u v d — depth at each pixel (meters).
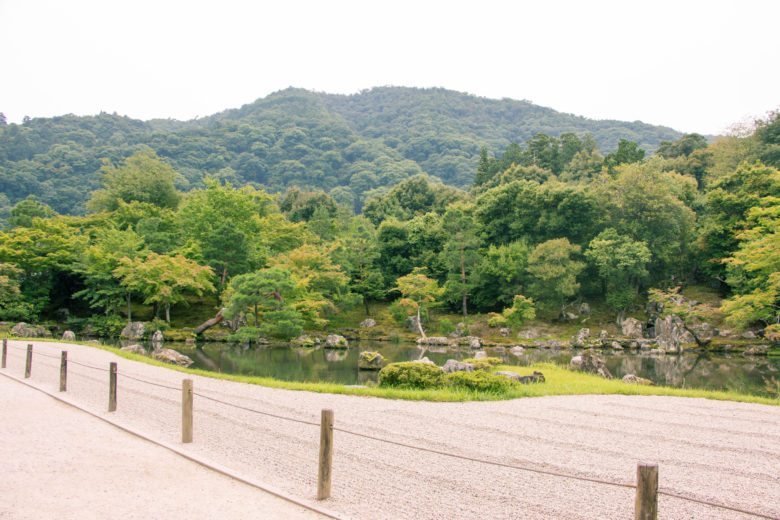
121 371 18.78
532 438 10.22
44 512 6.01
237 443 9.29
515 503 6.77
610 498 7.02
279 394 14.77
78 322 44.16
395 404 13.55
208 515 6.09
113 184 63.72
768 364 32.44
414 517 6.24
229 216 53.41
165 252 48.22
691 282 52.56
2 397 12.84
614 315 49.53
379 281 54.19
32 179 109.75
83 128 156.00
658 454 9.34
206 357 31.14
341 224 66.25
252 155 153.25
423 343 44.59
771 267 34.69
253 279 38.91
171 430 10.16
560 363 32.00
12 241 44.41
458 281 51.88
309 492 7.01
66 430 9.82
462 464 8.39
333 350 38.00
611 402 14.88
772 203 44.81
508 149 89.38
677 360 34.66
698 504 6.96
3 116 169.12
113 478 7.25
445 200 76.38
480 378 15.98
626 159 72.56
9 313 41.31
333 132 180.50
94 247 43.84
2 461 7.79
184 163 141.25
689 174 68.00
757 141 62.62
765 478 8.13
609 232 49.09
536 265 47.78
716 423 12.30
